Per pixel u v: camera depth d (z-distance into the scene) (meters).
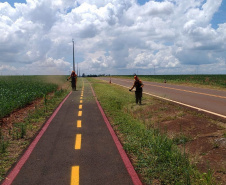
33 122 8.57
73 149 5.53
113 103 13.05
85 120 8.83
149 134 6.48
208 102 12.55
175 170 4.18
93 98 15.80
